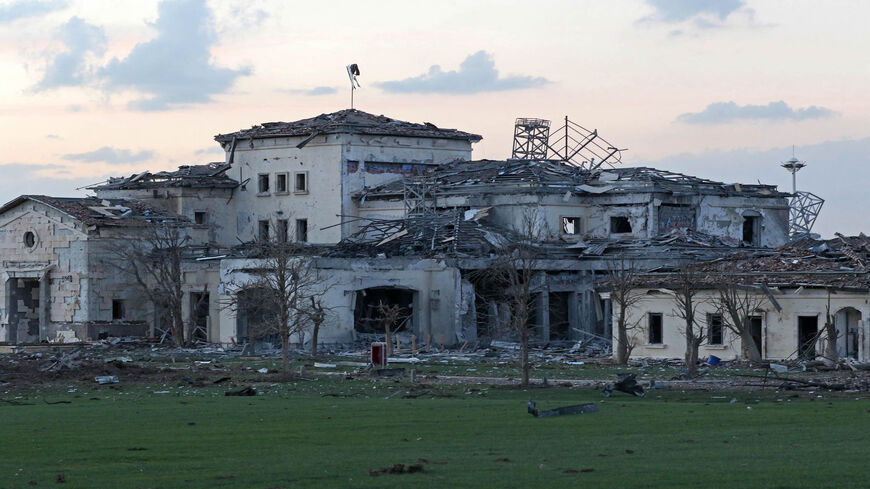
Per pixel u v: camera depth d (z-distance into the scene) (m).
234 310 76.38
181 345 81.62
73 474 24.28
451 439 29.09
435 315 80.06
